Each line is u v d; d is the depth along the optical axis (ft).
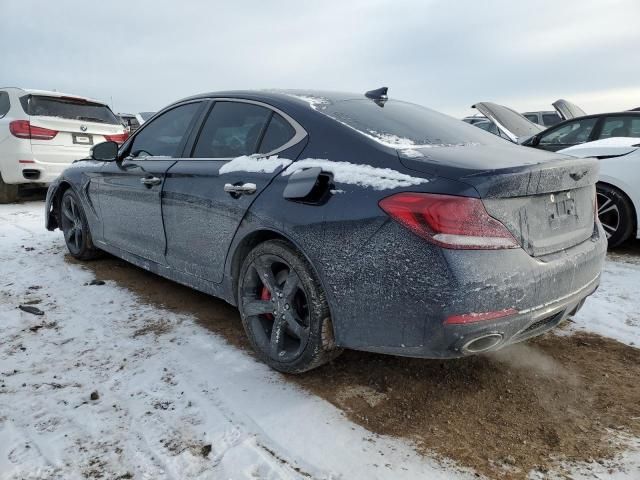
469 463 6.42
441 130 9.23
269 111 9.29
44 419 7.20
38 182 24.17
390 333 6.81
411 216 6.46
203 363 8.85
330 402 7.72
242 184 8.75
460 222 6.27
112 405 7.55
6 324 10.43
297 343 8.65
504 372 8.69
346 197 7.18
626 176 15.56
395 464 6.39
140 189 11.48
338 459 6.46
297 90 10.22
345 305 7.18
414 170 6.88
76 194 14.38
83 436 6.84
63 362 8.86
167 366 8.73
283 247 8.05
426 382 8.34
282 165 8.36
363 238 6.88
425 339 6.51
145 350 9.33
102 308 11.37
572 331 10.37
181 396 7.80
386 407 7.64
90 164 14.07
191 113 11.12
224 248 9.27
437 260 6.29
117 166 12.55
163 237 11.01
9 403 7.57
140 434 6.89
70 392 7.89
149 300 11.89
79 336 9.90
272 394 7.91
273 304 8.43
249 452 6.55
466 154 7.52
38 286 12.84
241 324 10.59
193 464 6.33
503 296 6.42
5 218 21.83
